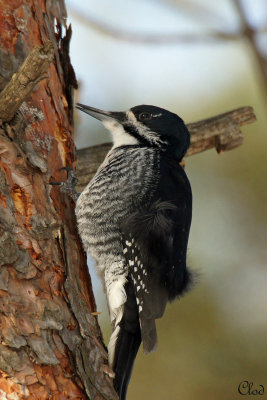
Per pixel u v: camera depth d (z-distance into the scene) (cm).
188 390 1021
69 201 771
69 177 764
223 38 969
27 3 755
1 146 666
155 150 935
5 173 662
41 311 629
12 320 610
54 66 780
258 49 933
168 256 838
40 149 716
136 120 975
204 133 986
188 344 1041
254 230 1105
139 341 799
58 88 786
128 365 777
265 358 1023
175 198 870
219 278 1081
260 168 1120
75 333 648
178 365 1034
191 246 1106
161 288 821
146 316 793
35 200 678
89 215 833
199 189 1133
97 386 645
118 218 839
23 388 593
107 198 851
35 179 691
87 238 823
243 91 1117
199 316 1049
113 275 824
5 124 679
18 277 631
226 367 1028
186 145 972
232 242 1105
